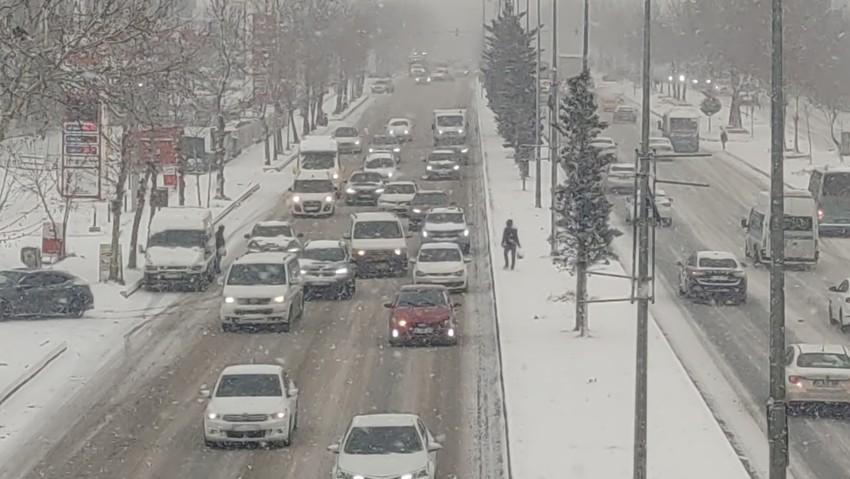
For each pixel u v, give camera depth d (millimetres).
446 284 61344
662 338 49094
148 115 53156
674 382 41469
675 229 83562
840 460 34750
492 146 132250
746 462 34188
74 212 84312
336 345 50094
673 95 196250
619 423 36062
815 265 71562
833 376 39594
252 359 47312
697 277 59812
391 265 67562
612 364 44219
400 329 49531
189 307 58312
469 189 101562
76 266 67938
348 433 30859
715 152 130750
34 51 34625
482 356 47750
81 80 36938
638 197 32844
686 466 31719
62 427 37688
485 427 37312
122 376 44562
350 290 61312
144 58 60531
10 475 32469
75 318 55000
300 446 35469
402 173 112812
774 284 24031
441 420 38219
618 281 62875
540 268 66438
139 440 36156
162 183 94750
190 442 35969
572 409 37719
